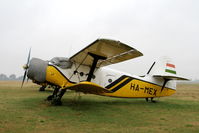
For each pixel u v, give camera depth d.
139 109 7.95
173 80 11.01
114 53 7.00
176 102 10.82
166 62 10.83
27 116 5.46
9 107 6.68
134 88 9.68
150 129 4.75
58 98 7.58
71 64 8.23
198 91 22.42
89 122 5.19
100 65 8.76
